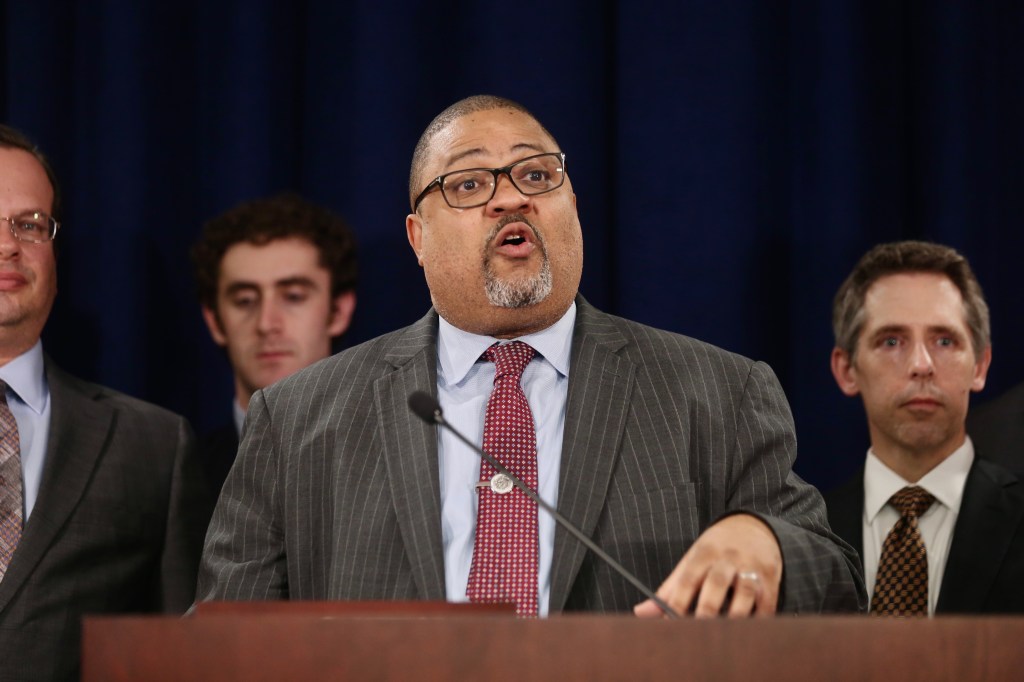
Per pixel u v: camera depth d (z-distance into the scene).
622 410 2.56
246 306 3.98
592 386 2.60
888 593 3.46
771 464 2.55
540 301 2.65
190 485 3.53
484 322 2.69
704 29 4.04
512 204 2.65
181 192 4.25
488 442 2.55
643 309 3.99
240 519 2.63
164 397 4.17
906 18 4.21
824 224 4.07
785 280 4.10
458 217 2.68
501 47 4.09
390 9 4.15
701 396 2.60
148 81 4.21
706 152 4.02
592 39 4.11
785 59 4.16
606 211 4.09
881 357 3.59
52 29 4.27
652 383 2.62
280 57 4.25
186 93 4.27
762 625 1.60
